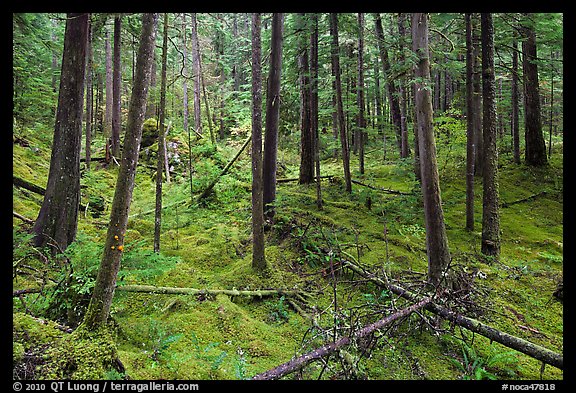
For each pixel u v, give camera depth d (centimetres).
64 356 335
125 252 497
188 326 498
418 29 567
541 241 877
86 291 416
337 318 424
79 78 672
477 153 1305
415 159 1171
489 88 749
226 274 672
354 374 381
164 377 369
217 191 1114
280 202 926
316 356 350
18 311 423
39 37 1208
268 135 880
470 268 706
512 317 559
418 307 468
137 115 381
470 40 836
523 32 1255
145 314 519
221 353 411
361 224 909
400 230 876
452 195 1170
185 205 1066
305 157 1295
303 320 543
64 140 656
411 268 707
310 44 1032
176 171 1367
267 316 563
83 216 952
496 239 765
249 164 1361
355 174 1372
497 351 473
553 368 450
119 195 382
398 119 1617
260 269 669
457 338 461
